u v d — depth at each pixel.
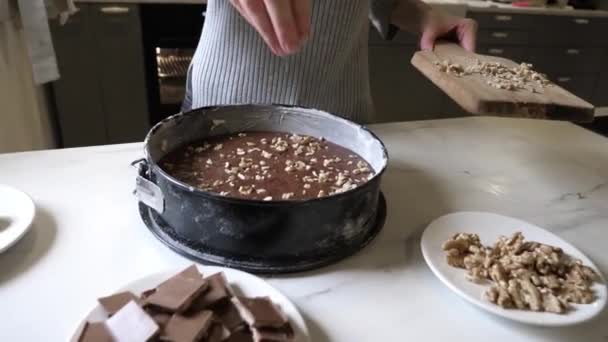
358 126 0.66
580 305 0.47
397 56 1.86
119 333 0.40
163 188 0.52
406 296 0.50
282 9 0.50
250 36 0.70
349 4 0.72
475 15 1.85
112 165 0.66
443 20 0.85
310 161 0.65
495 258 0.52
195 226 0.51
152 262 0.51
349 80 0.81
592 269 0.52
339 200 0.50
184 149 0.65
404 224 0.60
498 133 0.86
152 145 0.59
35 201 0.58
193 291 0.43
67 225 0.55
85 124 1.62
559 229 0.61
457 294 0.48
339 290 0.49
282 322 0.42
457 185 0.69
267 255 0.51
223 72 0.73
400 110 1.99
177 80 1.67
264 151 0.66
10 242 0.49
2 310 0.45
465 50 0.81
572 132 0.89
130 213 0.57
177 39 1.57
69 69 1.52
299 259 0.51
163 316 0.41
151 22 1.53
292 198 0.56
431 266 0.50
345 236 0.53
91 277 0.48
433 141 0.80
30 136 1.16
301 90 0.75
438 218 0.58
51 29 1.44
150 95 1.65
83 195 0.59
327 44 0.73
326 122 0.69
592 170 0.76
